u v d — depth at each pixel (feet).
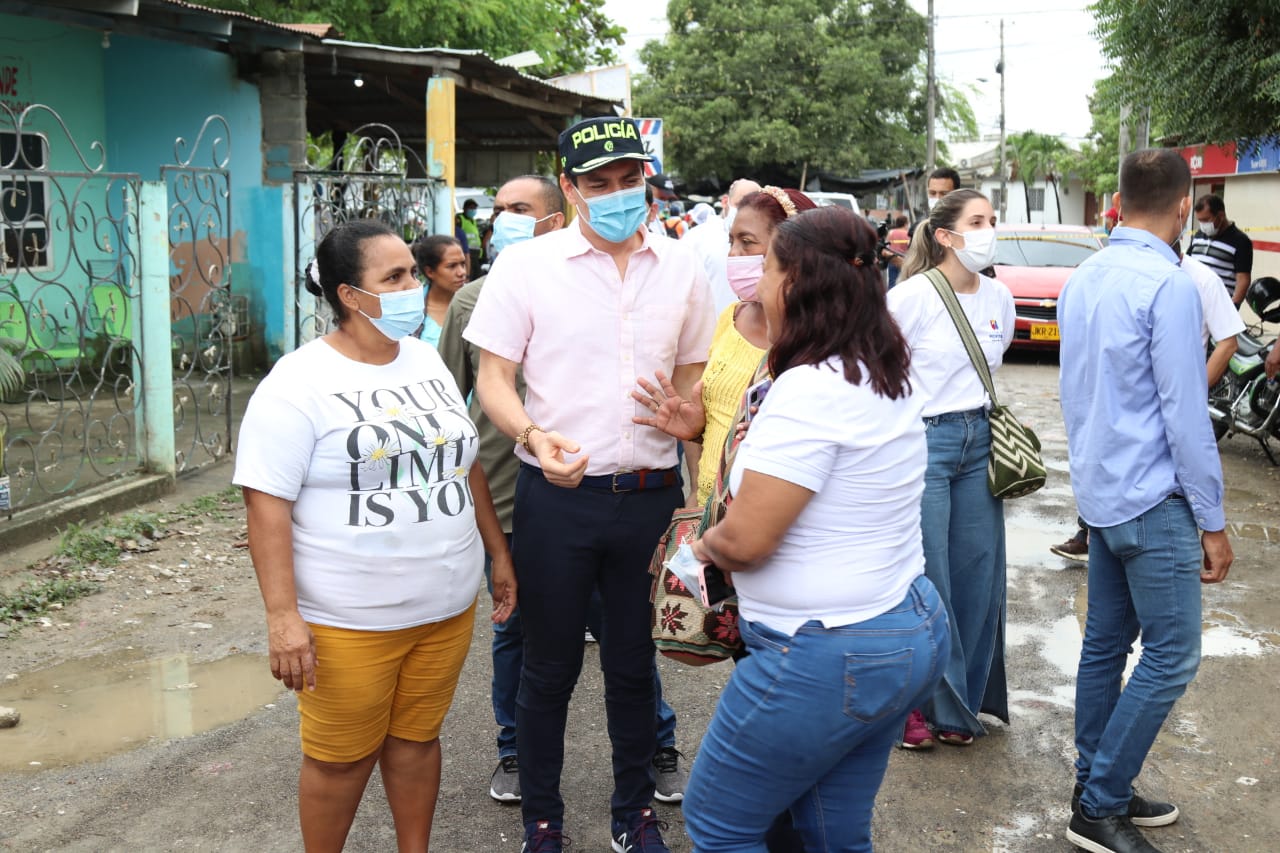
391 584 9.28
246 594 18.74
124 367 27.30
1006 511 24.21
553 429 10.64
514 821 11.98
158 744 13.55
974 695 13.78
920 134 131.13
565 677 10.78
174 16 32.55
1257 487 26.18
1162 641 10.88
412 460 9.32
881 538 7.82
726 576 8.56
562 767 12.02
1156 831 11.76
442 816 12.03
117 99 39.32
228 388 27.45
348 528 9.18
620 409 10.53
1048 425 32.71
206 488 24.50
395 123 55.16
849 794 8.48
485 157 62.85
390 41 57.11
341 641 9.27
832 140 117.70
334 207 33.01
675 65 120.57
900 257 27.66
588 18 82.58
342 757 9.63
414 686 9.91
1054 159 180.24
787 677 7.80
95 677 15.46
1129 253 10.98
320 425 9.04
